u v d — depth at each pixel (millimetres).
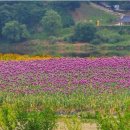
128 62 91188
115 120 40406
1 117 43438
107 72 84312
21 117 43125
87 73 83500
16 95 71062
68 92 71188
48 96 70188
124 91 72500
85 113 63875
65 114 65500
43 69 85938
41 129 43062
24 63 91938
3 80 78188
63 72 84125
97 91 72250
